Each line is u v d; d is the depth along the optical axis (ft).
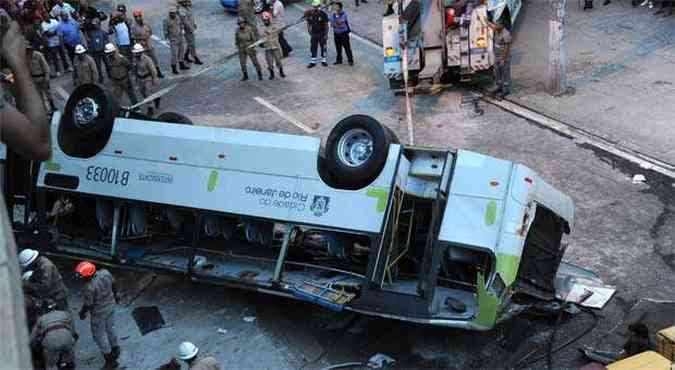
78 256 32.12
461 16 48.06
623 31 57.36
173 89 56.08
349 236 28.40
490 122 45.21
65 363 27.30
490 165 25.58
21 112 4.91
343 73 56.13
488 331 27.84
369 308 25.93
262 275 29.30
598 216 34.55
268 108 51.01
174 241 32.48
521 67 52.65
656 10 60.54
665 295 28.94
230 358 27.99
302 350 28.04
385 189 26.25
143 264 30.86
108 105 30.86
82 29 58.65
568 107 46.03
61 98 54.54
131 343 29.27
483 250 24.67
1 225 3.96
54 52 59.11
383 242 26.09
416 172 27.02
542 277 27.27
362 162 26.66
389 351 27.43
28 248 32.94
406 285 27.22
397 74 49.62
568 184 37.42
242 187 28.60
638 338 23.88
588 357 25.63
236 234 32.07
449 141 43.42
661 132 41.70
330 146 27.32
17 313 3.71
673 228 33.12
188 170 29.60
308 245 30.76
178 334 29.60
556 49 46.75
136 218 31.65
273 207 27.99
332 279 28.22
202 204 29.17
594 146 40.91
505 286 24.56
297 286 27.91
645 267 30.78
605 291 28.84
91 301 26.37
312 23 56.44
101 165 31.14
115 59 48.83
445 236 25.18
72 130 31.32
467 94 49.60
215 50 64.59
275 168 28.14
